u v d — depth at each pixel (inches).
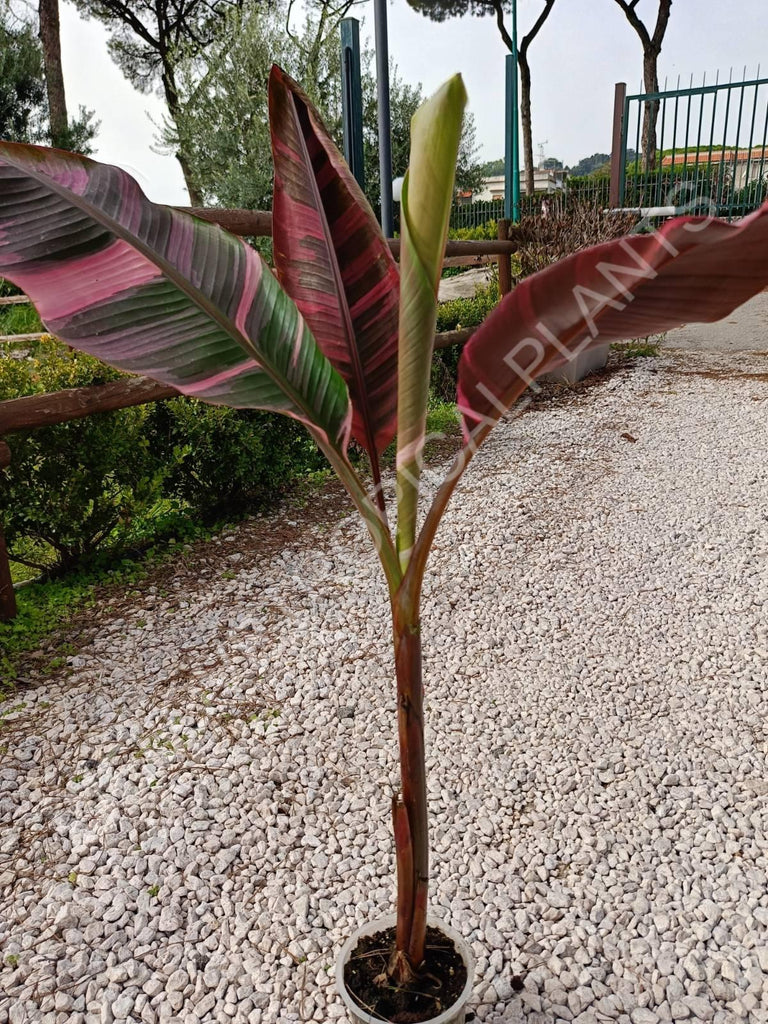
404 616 46.4
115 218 43.8
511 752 97.6
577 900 75.2
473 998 65.1
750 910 73.2
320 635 125.0
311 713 105.3
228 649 121.6
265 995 66.6
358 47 271.9
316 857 81.5
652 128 463.5
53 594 140.3
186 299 43.6
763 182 346.0
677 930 71.4
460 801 89.4
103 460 140.9
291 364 44.4
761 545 153.9
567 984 66.3
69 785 92.2
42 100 653.9
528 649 121.0
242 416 171.5
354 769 94.9
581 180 385.1
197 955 70.6
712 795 88.7
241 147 515.5
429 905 75.0
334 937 72.0
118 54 788.0
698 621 127.4
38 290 42.5
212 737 100.2
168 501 180.2
